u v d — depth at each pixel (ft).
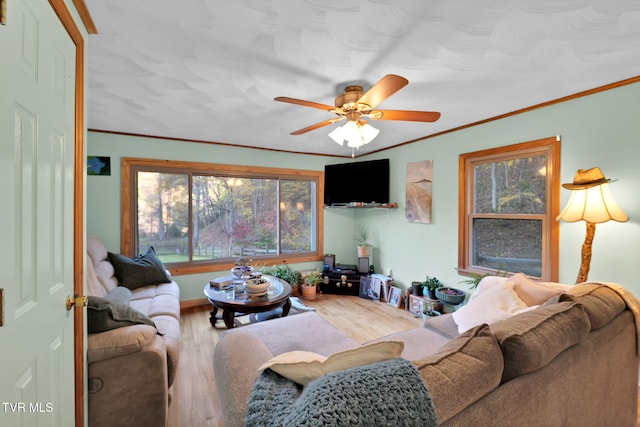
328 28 4.87
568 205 6.93
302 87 7.13
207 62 5.95
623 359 4.77
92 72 6.36
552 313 3.96
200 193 12.87
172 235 12.30
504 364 3.20
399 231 13.32
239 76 6.56
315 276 14.16
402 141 12.64
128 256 11.30
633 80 6.52
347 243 16.30
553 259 7.99
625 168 6.69
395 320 11.04
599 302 4.66
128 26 4.76
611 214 6.25
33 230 2.90
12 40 2.49
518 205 9.03
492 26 4.83
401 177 13.14
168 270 12.01
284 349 5.82
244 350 4.11
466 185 10.50
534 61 5.90
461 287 10.53
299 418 2.13
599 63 5.97
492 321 5.74
